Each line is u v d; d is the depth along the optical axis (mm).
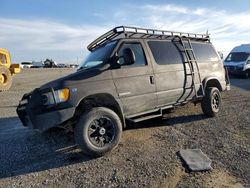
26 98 5547
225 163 4523
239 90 13047
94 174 4367
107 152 5082
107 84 5270
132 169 4461
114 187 3928
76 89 4930
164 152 5113
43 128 4828
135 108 5730
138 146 5500
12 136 6691
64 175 4398
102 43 6527
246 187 3770
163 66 6297
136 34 6133
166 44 6668
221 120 7230
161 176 4176
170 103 6520
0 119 8617
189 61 7004
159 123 7164
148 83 5922
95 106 5336
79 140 4852
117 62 5426
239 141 5555
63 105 4828
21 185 4145
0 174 4555
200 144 5453
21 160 5121
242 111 8203
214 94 7566
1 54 16484
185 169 4379
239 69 19828
